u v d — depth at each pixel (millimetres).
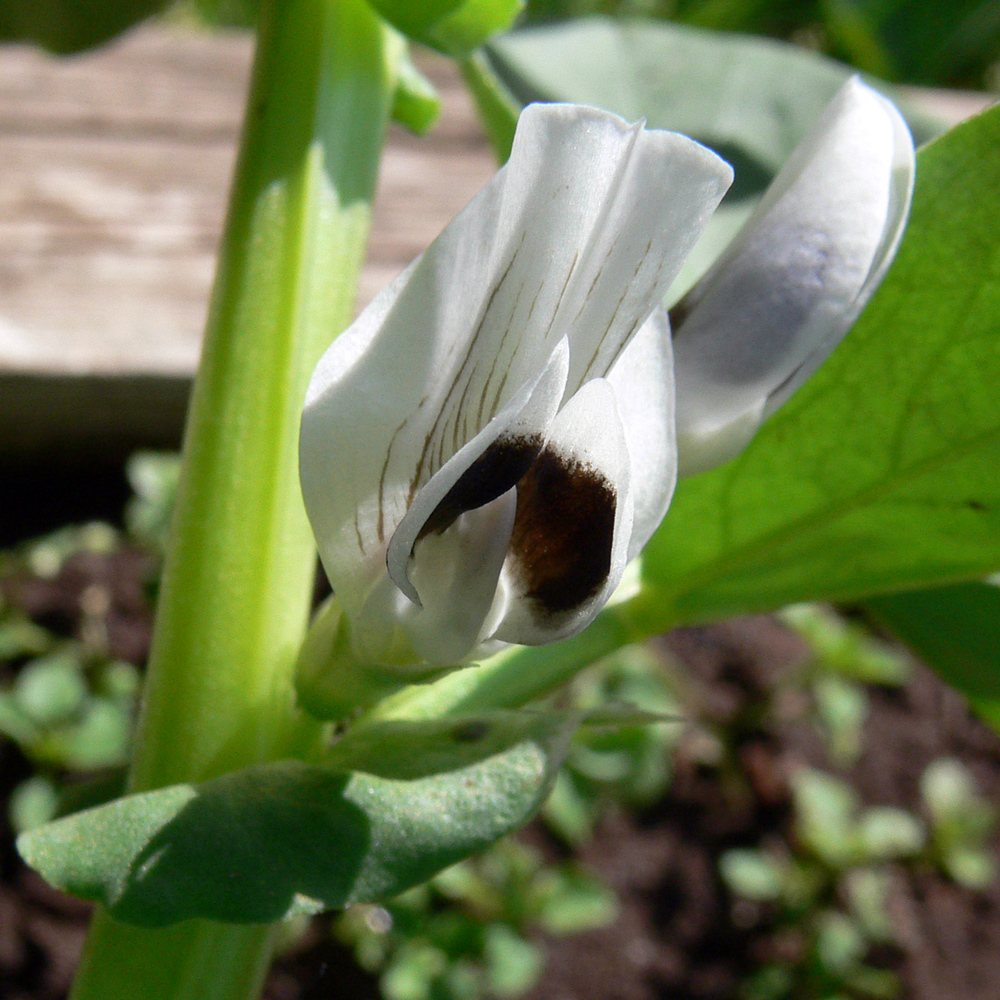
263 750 81
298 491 82
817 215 71
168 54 303
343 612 72
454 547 63
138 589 233
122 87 285
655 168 59
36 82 281
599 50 147
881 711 255
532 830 225
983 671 113
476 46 84
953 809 232
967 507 89
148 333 216
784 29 424
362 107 85
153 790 77
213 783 71
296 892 67
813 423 89
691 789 236
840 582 95
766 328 71
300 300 82
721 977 212
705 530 92
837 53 419
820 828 224
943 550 92
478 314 62
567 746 72
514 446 61
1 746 215
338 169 84
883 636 263
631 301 62
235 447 81
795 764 241
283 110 82
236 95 292
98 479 239
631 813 231
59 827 69
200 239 240
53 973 192
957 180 82
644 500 63
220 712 81
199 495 81
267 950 84
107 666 223
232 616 81
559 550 63
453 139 286
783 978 212
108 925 79
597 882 210
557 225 60
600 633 91
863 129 70
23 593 230
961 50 395
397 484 64
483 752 72
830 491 91
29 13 108
